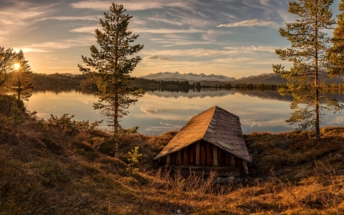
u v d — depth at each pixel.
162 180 12.37
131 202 8.23
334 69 18.39
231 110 54.12
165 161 14.79
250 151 19.33
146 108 57.28
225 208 8.50
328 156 14.77
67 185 8.30
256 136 23.72
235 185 13.22
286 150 18.25
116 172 11.98
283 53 19.23
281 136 22.33
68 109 48.84
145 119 42.06
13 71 20.88
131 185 10.36
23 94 47.66
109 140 18.69
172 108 57.56
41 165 9.03
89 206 7.05
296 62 19.05
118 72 17.84
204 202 9.12
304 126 19.39
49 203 6.68
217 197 9.94
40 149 11.37
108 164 12.67
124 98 18.98
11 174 7.30
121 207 7.51
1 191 6.45
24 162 9.04
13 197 6.39
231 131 18.34
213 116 19.77
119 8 18.30
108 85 17.92
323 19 17.84
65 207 6.57
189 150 14.44
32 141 11.72
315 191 8.83
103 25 18.36
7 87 21.16
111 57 18.58
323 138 19.22
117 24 18.34
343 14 22.73
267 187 11.19
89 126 21.86
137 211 7.23
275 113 49.25
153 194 9.61
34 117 22.03
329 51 18.27
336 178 10.16
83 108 50.69
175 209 8.22
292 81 19.81
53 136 14.77
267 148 18.92
